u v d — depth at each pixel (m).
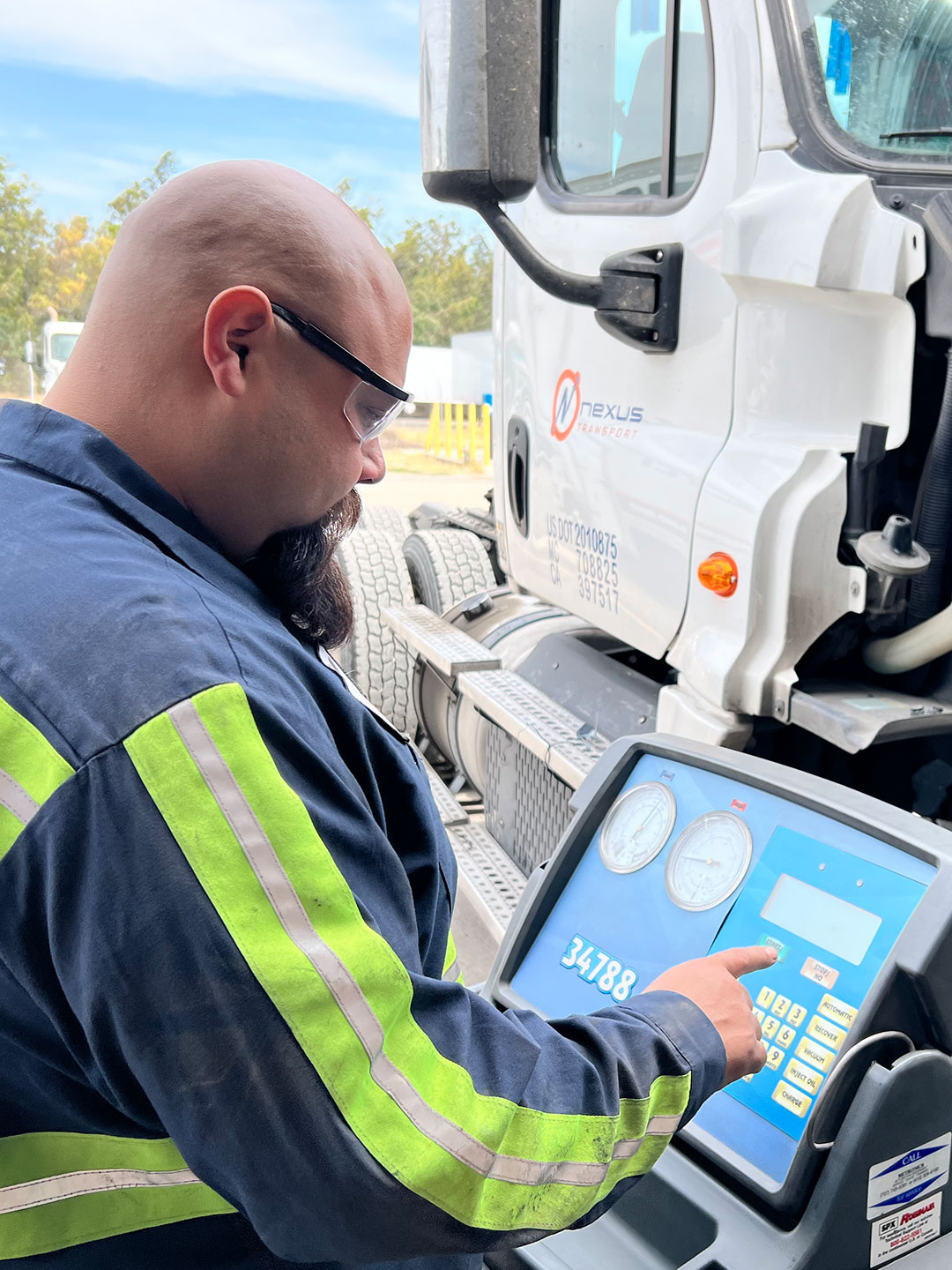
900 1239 0.94
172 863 0.59
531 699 2.38
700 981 0.86
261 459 0.76
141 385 0.74
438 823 0.89
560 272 1.77
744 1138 0.95
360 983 0.62
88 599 0.64
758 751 1.83
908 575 1.50
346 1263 0.73
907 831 0.95
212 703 0.62
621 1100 0.74
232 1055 0.59
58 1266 0.71
